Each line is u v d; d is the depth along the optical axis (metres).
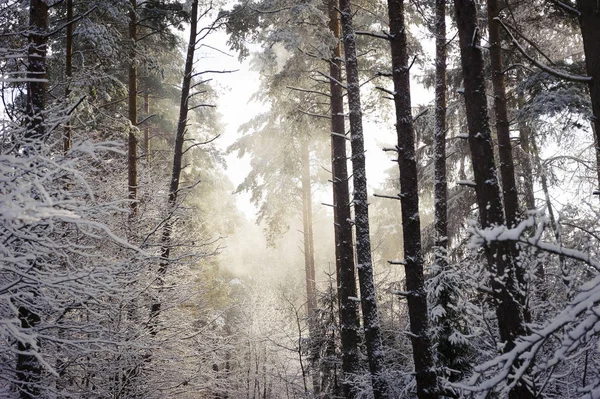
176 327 9.64
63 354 5.86
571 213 7.00
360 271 9.37
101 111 11.00
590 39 4.32
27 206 2.84
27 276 3.99
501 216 5.77
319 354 14.11
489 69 12.78
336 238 14.30
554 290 6.05
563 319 3.01
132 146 11.59
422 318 7.25
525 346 3.12
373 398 9.85
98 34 10.30
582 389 3.19
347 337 10.40
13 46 7.33
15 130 4.45
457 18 6.29
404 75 7.79
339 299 12.88
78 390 7.05
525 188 12.84
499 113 9.84
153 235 9.27
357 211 9.59
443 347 8.74
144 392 8.80
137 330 7.85
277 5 12.51
